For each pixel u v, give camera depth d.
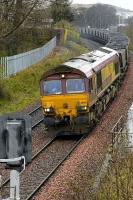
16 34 94.94
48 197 27.39
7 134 14.78
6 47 92.38
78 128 43.97
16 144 14.75
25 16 78.19
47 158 36.94
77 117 43.59
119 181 26.91
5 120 15.03
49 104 44.06
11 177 15.04
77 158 35.31
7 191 28.72
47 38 116.94
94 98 46.38
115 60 66.31
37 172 33.28
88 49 138.12
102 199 25.58
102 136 42.75
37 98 65.81
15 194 15.16
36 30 110.69
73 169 32.47
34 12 96.25
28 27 102.50
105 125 47.66
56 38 125.00
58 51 110.06
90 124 44.97
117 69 68.25
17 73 75.69
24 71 77.38
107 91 56.34
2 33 75.94
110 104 60.00
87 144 39.66
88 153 36.41
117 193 24.89
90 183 28.16
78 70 43.44
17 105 59.94
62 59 96.06
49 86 44.12
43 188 29.67
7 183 30.50
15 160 14.57
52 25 130.12
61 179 30.55
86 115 43.62
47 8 101.94
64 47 121.44
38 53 91.94
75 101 43.56
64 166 33.94
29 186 30.22
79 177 30.08
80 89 43.50
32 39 107.69
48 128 44.69
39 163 35.53
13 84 68.94
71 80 43.59
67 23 164.88
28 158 14.95
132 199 24.89
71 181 29.20
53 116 44.12
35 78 76.38
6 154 14.86
